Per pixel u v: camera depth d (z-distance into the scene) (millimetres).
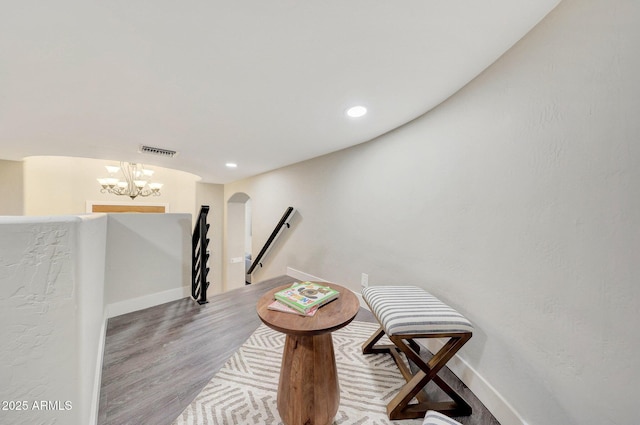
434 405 1204
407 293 1474
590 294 807
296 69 1153
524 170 1051
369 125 1888
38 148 2463
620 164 726
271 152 2662
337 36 936
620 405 726
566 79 879
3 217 609
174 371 1446
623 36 716
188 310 2258
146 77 1193
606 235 762
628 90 706
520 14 870
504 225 1154
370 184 2264
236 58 1062
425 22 875
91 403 974
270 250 3803
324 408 1070
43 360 661
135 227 2205
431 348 1689
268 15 820
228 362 1540
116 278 2115
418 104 1554
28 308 638
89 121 1728
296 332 986
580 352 835
